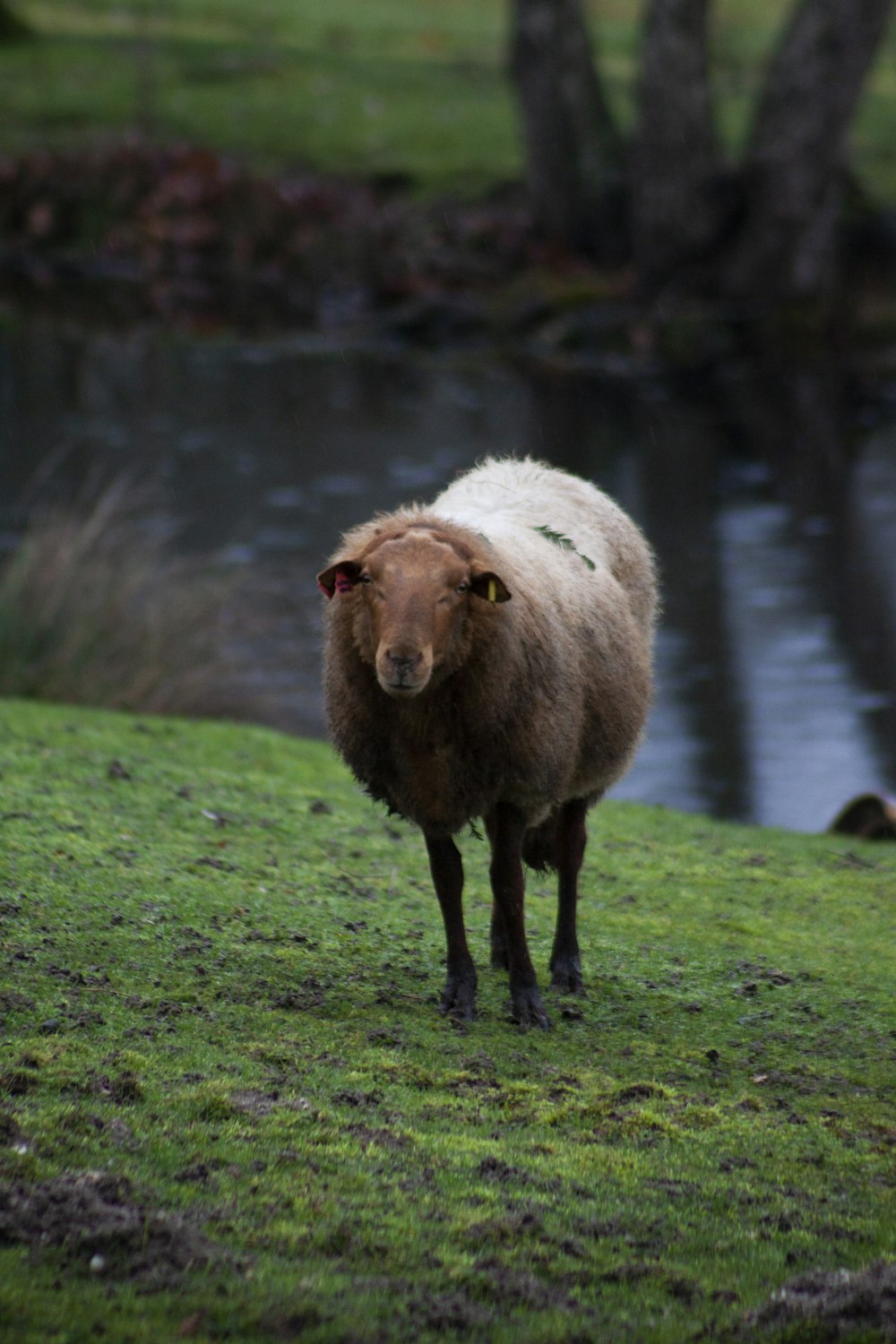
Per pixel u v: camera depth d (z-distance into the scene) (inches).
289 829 766.5
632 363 2635.3
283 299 2893.7
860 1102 487.5
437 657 495.5
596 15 4296.3
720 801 1059.9
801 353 2659.9
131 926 589.3
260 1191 377.1
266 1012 521.3
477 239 2920.8
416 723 519.2
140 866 663.1
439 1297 331.6
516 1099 464.1
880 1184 418.9
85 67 3661.4
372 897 680.4
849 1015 575.2
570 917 603.2
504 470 665.0
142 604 1179.3
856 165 3265.3
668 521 1796.3
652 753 1152.2
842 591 1528.1
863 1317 325.1
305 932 617.0
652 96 2684.5
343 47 4042.8
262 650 1266.0
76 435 2071.9
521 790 542.9
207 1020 506.0
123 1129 402.6
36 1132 391.2
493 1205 383.9
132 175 3058.6
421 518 538.3
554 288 2795.3
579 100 2869.1
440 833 547.2
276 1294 325.4
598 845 818.8
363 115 3484.3
